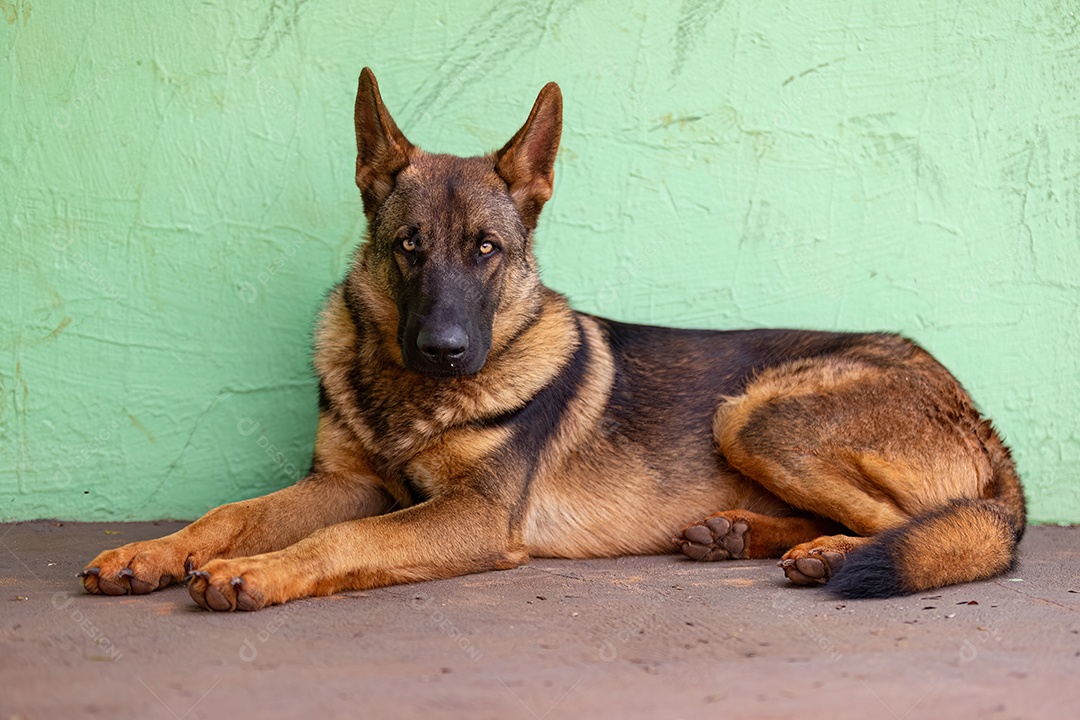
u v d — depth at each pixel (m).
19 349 5.11
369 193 4.75
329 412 4.73
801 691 2.56
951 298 5.64
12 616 3.37
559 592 3.91
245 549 4.24
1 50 5.04
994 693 2.54
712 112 5.55
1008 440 5.63
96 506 5.23
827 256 5.64
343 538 3.90
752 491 5.08
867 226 5.63
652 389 5.04
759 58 5.55
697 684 2.63
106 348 5.21
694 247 5.61
